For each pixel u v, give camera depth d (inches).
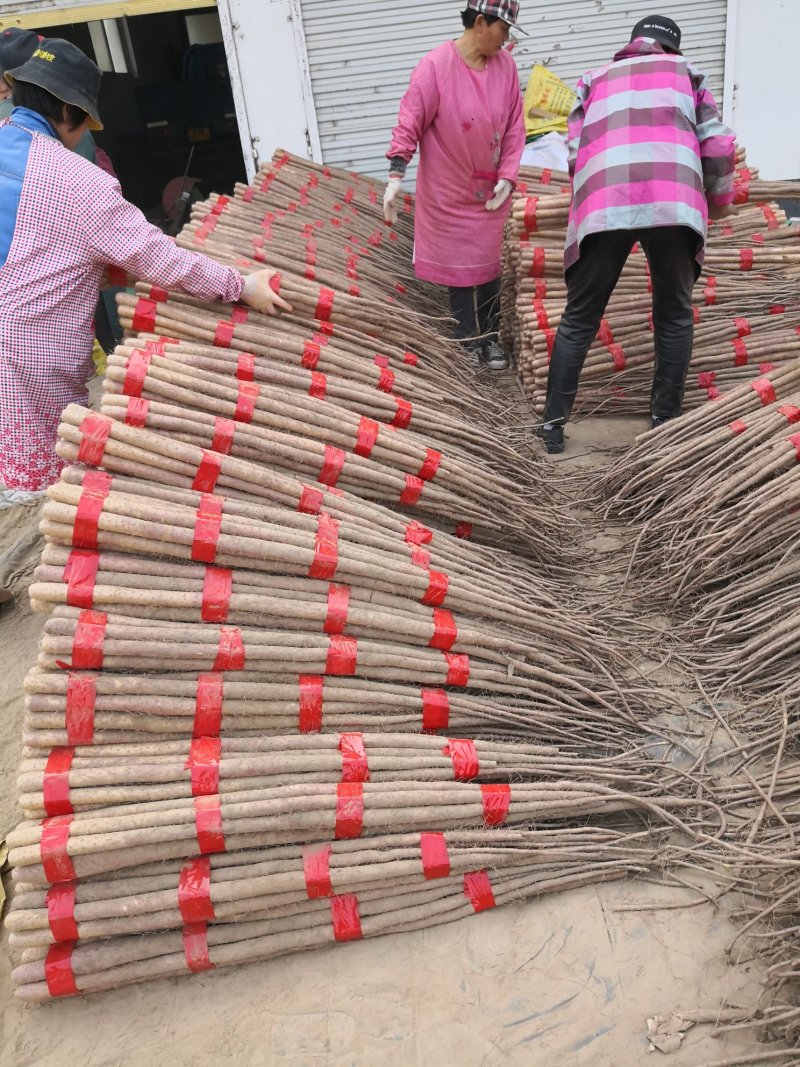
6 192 107.7
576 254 144.5
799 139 276.8
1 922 96.0
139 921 83.9
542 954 87.0
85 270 113.2
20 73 110.8
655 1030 79.4
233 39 258.2
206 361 116.2
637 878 93.4
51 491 91.0
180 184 317.1
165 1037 83.1
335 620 96.9
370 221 216.7
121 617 89.7
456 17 258.1
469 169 177.9
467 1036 80.7
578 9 262.5
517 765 97.9
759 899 90.0
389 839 88.9
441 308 201.3
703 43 265.6
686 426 139.3
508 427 157.2
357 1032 82.0
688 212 135.3
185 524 93.3
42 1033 84.4
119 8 261.0
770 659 110.7
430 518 125.2
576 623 114.3
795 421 125.3
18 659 137.8
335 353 130.7
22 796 84.6
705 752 102.3
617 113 139.1
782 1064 75.8
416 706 98.2
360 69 265.0
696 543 123.5
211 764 86.7
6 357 112.7
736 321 169.2
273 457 109.4
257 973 87.9
